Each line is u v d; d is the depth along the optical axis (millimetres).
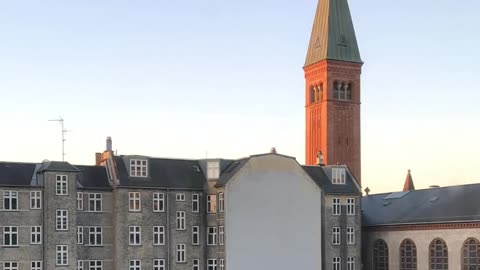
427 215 104875
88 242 90938
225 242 93625
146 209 93438
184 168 98750
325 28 142500
